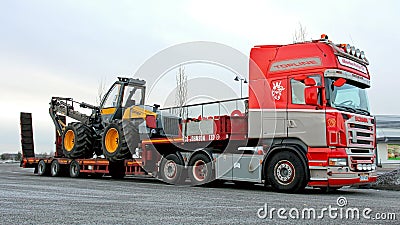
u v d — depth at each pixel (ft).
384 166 105.29
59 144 58.70
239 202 24.84
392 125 115.34
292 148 32.78
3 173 63.57
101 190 31.91
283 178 33.19
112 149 46.37
